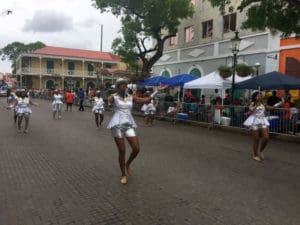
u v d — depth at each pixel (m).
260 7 14.25
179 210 5.34
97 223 4.85
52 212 5.23
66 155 9.30
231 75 17.72
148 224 4.82
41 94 49.56
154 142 11.81
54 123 17.30
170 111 19.61
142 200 5.77
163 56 31.66
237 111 15.27
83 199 5.79
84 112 25.59
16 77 63.22
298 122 12.62
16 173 7.39
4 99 46.06
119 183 6.72
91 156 9.20
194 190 6.32
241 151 10.33
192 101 20.67
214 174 7.48
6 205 5.50
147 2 24.98
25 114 13.66
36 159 8.77
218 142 12.05
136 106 24.44
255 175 7.47
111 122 6.78
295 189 6.49
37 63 56.12
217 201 5.75
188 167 8.10
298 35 14.55
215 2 15.54
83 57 57.66
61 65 57.09
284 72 19.69
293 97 18.45
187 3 25.67
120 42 27.95
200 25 26.89
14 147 10.38
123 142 6.75
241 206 5.53
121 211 5.28
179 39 29.41
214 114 16.45
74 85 58.06
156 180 6.96
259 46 21.45
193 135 13.86
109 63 59.72
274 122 13.38
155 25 26.36
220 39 24.70
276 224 4.85
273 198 5.94
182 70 29.12
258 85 15.07
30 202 5.64
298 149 10.93
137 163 8.43
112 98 6.77
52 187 6.43
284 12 13.96
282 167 8.30
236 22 23.25
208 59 25.94
